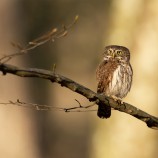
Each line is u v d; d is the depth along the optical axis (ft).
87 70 88.07
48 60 82.07
